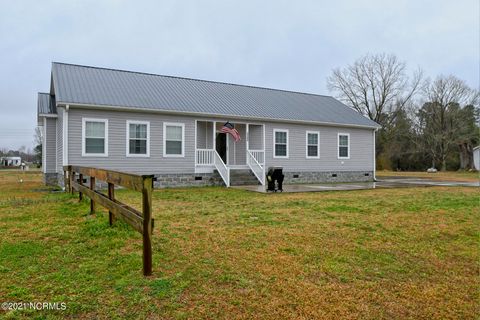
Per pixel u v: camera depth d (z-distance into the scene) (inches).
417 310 103.4
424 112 1534.2
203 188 522.9
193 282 120.6
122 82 605.6
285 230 203.9
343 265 142.9
